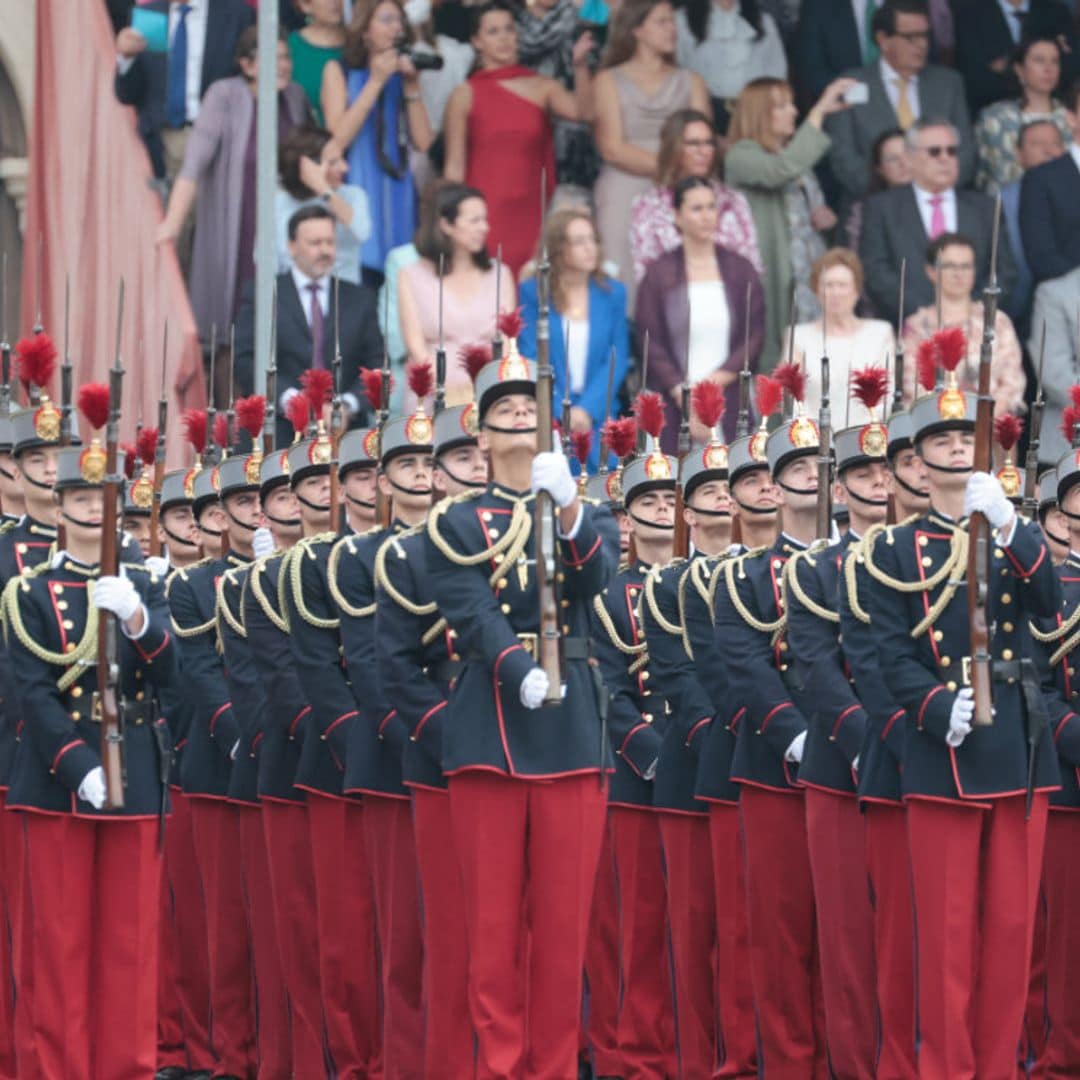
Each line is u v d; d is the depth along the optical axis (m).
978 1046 32.34
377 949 37.88
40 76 72.00
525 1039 31.48
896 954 33.34
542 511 30.38
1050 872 37.12
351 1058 37.88
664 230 68.62
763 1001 36.66
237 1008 41.66
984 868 32.31
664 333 67.62
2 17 71.56
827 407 36.88
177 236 70.88
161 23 71.00
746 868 36.88
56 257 72.00
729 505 39.69
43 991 34.78
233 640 40.69
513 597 31.56
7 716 37.38
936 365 35.81
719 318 67.69
